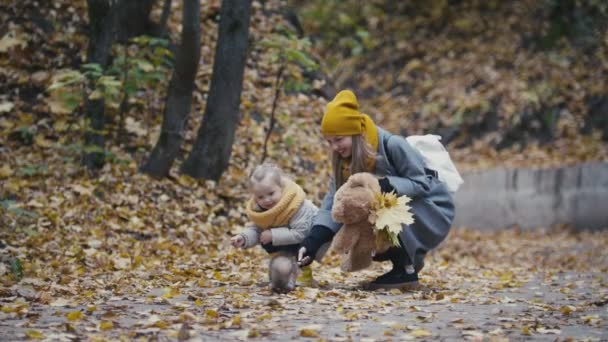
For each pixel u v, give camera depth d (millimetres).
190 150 12320
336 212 6742
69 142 11852
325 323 5547
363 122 7117
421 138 7586
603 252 13781
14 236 8977
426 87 23188
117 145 12016
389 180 7039
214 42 14531
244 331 5055
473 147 21219
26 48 13039
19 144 11719
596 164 17797
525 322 5742
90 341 4809
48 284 7125
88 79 11164
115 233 9531
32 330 4984
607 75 22484
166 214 10320
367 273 8773
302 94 14297
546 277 9469
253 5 15609
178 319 5441
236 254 9250
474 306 6590
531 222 18172
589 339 5074
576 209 17797
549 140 21078
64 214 9742
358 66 24594
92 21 11172
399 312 6098
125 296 6586
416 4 25984
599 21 23984
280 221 6910
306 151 13055
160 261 8672
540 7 24656
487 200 18750
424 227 7250
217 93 11445
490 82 22672
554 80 22328
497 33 24469
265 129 13141
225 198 11242
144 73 12039
